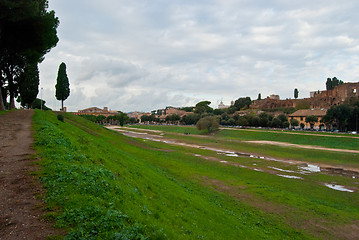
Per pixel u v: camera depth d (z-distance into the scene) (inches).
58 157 465.1
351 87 4918.8
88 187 358.0
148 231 314.8
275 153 2038.6
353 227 660.1
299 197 880.9
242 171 1283.2
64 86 2755.9
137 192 478.3
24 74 1947.6
